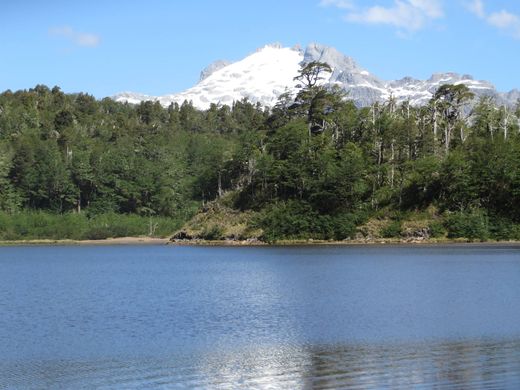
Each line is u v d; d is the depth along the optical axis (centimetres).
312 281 8000
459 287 7006
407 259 11131
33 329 4734
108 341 4238
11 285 8175
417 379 3203
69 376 3391
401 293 6588
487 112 19100
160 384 3222
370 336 4272
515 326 4556
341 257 12050
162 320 5053
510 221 15625
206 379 3288
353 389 3067
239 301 6153
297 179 17512
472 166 16362
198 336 4359
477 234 15325
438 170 16462
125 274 9688
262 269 10038
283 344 4053
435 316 5047
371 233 16200
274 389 3105
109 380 3306
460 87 19438
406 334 4319
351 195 16900
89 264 12081
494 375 3250
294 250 14462
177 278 8862
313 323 4809
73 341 4253
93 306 5975
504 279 7744
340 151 18188
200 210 19988
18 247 19288
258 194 18525
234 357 3725
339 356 3700
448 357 3631
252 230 17375
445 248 13825
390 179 17250
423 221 15975
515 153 16125
